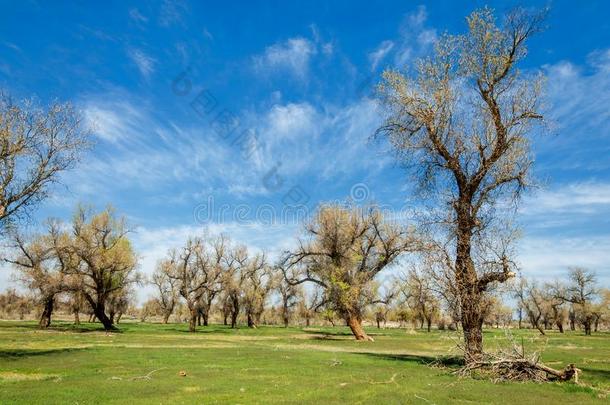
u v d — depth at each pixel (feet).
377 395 53.42
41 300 209.36
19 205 89.35
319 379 66.85
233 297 321.11
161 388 56.90
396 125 99.45
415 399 51.26
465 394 54.65
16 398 48.98
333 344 151.74
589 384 64.34
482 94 90.38
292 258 184.44
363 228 173.06
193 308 237.86
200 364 83.41
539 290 358.64
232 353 106.22
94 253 206.80
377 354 113.50
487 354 73.97
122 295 244.42
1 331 175.83
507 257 84.12
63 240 209.15
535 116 87.76
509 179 90.48
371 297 178.29
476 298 86.12
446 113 94.73
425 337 213.05
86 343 128.26
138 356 94.17
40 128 89.76
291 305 348.38
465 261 88.48
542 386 61.52
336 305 179.42
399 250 162.61
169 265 253.24
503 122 89.30
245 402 48.91
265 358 96.07
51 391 53.21
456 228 90.33
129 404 47.24
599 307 367.25
